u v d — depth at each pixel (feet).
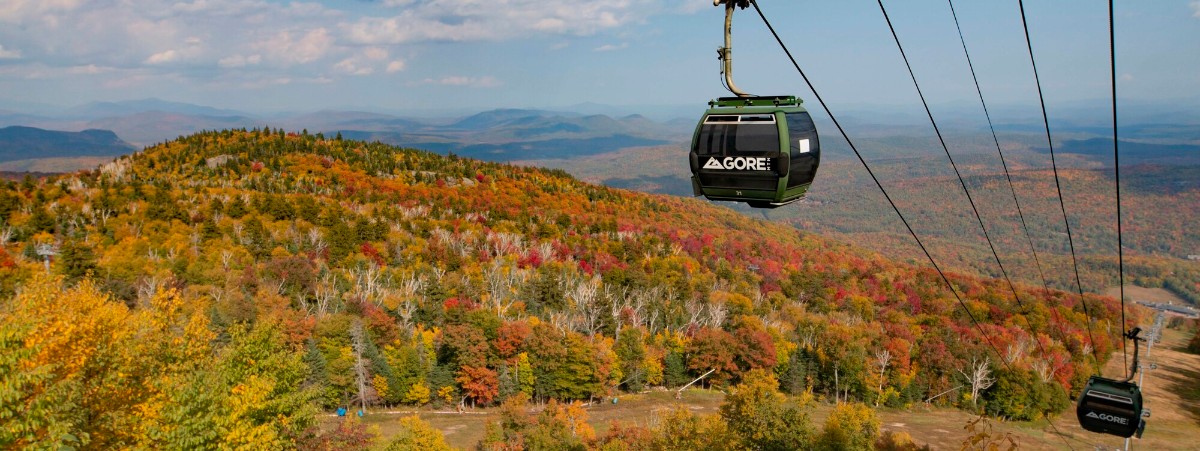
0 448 54.90
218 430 80.59
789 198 40.81
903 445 190.39
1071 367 334.03
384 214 565.12
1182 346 469.16
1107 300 595.47
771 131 39.19
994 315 470.80
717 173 41.11
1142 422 64.39
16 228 415.85
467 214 633.20
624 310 376.27
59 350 75.56
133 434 76.54
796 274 546.67
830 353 322.34
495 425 208.33
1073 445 247.09
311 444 103.96
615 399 296.10
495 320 303.68
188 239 422.82
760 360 313.94
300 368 105.50
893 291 543.80
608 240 599.57
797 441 157.89
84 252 319.27
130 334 88.53
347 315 299.38
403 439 174.50
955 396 315.37
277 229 481.05
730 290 492.13
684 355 333.21
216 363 95.91
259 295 327.88
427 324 330.13
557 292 390.21
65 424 57.36
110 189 539.70
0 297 248.32
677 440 163.84
